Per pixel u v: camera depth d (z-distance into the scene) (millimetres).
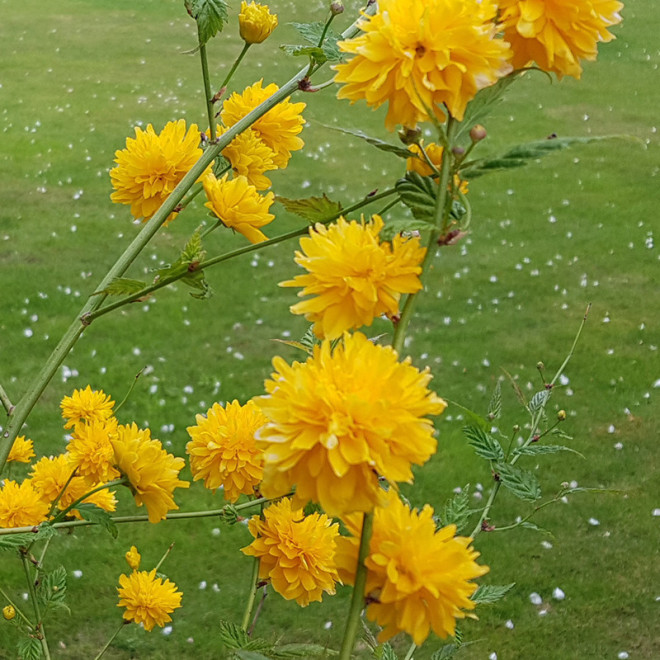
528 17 772
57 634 3107
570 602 3344
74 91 9469
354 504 685
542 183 7363
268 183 1408
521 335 5098
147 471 1260
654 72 10867
